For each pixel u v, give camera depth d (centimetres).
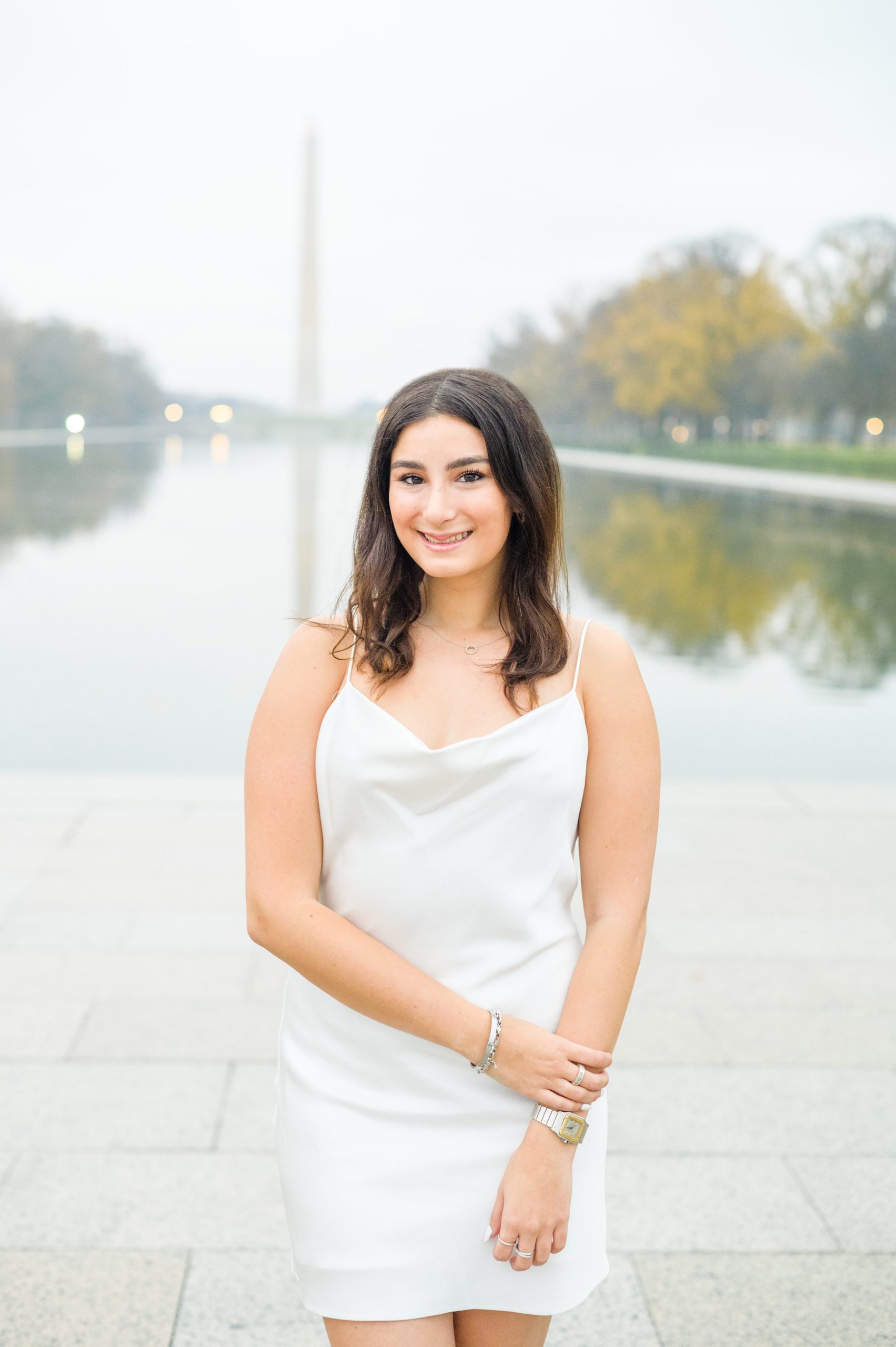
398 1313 132
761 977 353
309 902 134
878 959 367
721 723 840
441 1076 134
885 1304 210
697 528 1482
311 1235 135
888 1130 270
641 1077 293
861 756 749
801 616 1227
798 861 462
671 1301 210
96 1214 233
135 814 511
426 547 133
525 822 133
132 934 378
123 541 1259
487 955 136
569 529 1365
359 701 135
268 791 137
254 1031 314
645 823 139
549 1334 202
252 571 1128
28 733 773
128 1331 200
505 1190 130
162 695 859
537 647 137
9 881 425
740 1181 248
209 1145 259
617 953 134
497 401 133
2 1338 197
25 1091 280
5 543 1245
